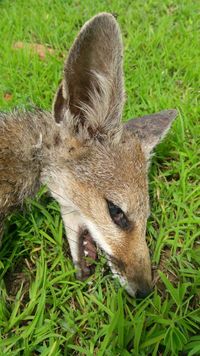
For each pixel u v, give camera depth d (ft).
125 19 1.60
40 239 0.96
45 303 0.86
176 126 1.17
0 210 0.92
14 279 0.93
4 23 1.57
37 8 1.65
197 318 0.82
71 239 0.94
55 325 0.83
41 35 1.52
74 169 0.91
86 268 0.94
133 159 0.91
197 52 1.45
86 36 0.80
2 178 0.91
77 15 1.60
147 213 0.90
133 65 1.41
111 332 0.77
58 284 0.90
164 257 0.96
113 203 0.88
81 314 0.86
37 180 0.96
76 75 0.85
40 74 1.35
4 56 1.41
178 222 0.99
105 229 0.89
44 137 0.94
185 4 1.70
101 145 0.91
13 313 0.83
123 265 0.88
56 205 1.01
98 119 0.91
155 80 1.33
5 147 0.92
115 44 0.83
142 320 0.78
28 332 0.80
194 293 0.87
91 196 0.90
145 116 1.08
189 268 0.92
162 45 1.48
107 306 0.85
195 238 0.99
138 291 0.86
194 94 1.31
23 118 0.98
